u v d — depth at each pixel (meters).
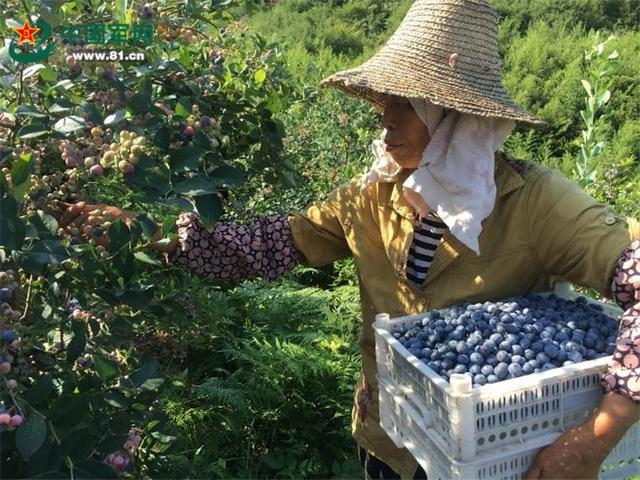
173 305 1.90
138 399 1.42
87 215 1.46
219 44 1.96
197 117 1.51
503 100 1.40
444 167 1.39
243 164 2.04
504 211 1.46
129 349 1.81
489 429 1.15
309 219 1.75
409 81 1.38
